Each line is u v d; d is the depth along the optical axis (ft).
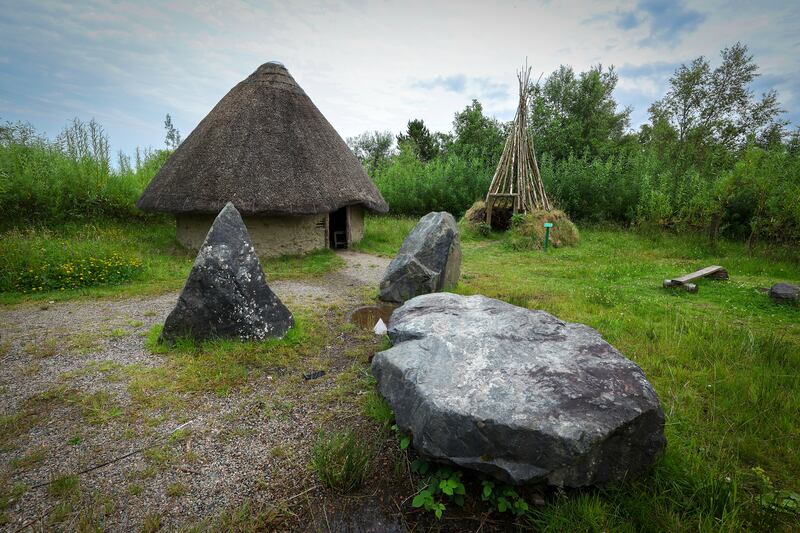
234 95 32.89
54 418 10.40
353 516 7.64
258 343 14.57
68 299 20.35
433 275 19.81
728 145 62.13
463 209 55.16
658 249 36.29
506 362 8.89
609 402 7.59
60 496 7.93
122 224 37.60
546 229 37.58
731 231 40.11
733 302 20.12
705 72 63.93
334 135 35.68
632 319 17.25
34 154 35.55
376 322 17.76
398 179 59.00
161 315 18.12
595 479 7.57
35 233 29.22
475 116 78.13
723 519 6.88
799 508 7.41
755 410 10.52
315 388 11.92
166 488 8.17
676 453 8.56
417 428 8.00
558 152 65.82
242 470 8.68
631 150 66.95
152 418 10.38
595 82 75.31
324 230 33.81
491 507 7.72
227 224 15.31
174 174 29.84
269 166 29.14
